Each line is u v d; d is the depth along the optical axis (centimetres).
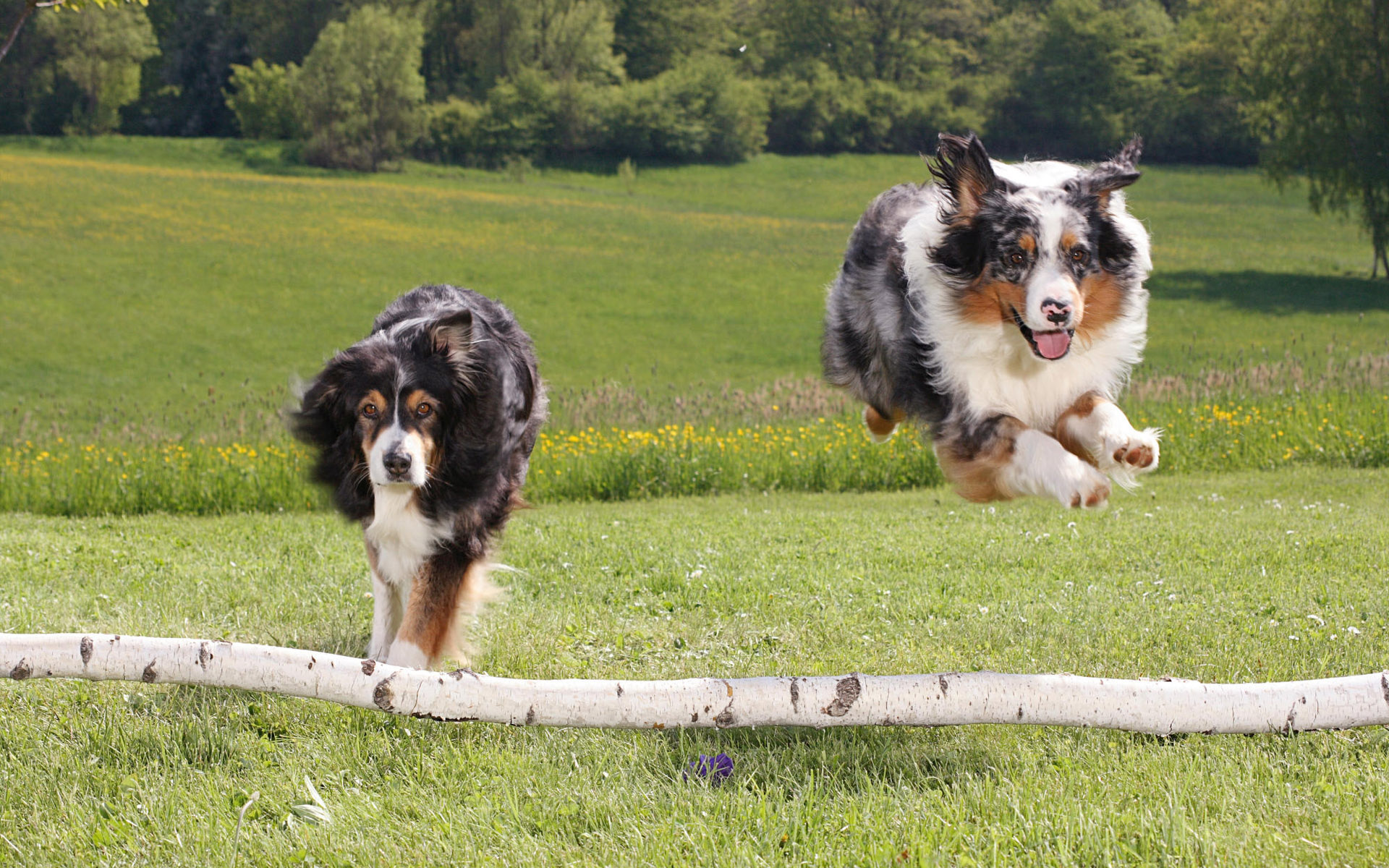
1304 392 1647
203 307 3844
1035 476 457
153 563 775
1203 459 1424
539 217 5866
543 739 443
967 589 710
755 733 452
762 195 7388
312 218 5394
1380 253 4412
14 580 697
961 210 491
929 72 9650
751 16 10919
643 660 549
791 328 3934
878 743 443
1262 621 605
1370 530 903
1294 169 4381
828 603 665
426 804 385
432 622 507
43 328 3466
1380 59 4034
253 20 8906
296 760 418
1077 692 401
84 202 5231
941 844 345
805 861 338
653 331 3844
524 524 1010
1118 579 734
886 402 621
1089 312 485
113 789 393
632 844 353
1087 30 8675
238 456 1363
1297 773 402
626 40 9950
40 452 1432
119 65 7950
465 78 9238
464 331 513
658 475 1411
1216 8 7638
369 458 496
